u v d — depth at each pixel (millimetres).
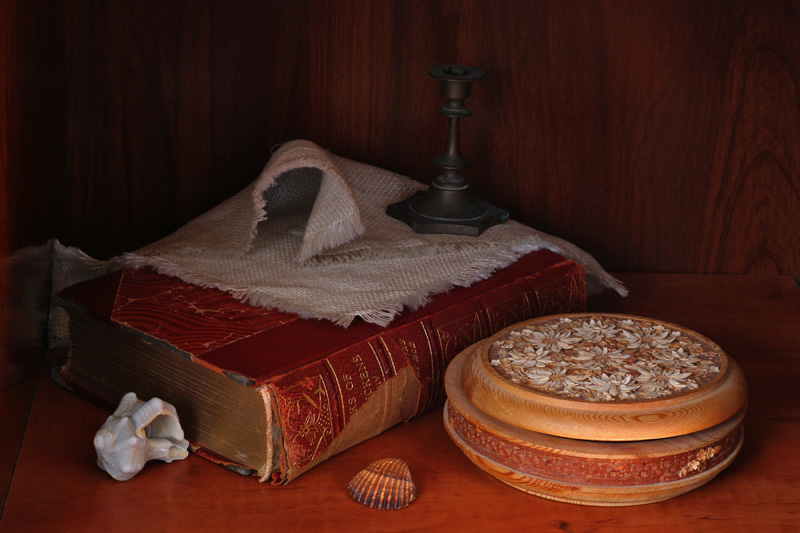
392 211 1231
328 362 1043
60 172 1233
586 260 1219
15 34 1071
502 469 1017
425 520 1017
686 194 1317
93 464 1054
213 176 1287
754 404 1120
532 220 1327
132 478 1042
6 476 1025
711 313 1248
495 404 1018
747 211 1318
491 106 1300
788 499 1035
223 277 1136
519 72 1293
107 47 1238
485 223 1217
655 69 1289
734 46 1282
